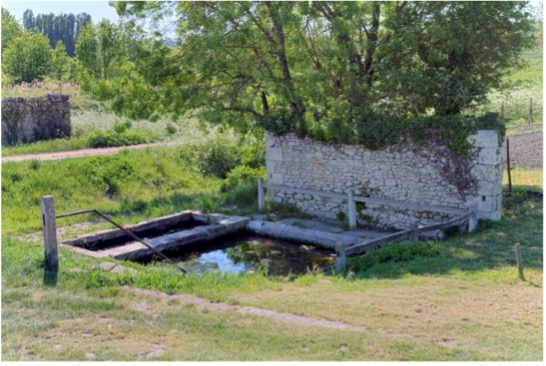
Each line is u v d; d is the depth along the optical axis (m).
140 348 5.97
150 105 15.72
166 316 7.09
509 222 12.04
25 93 28.77
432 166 12.62
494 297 7.69
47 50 37.31
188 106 15.14
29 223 12.81
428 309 7.28
